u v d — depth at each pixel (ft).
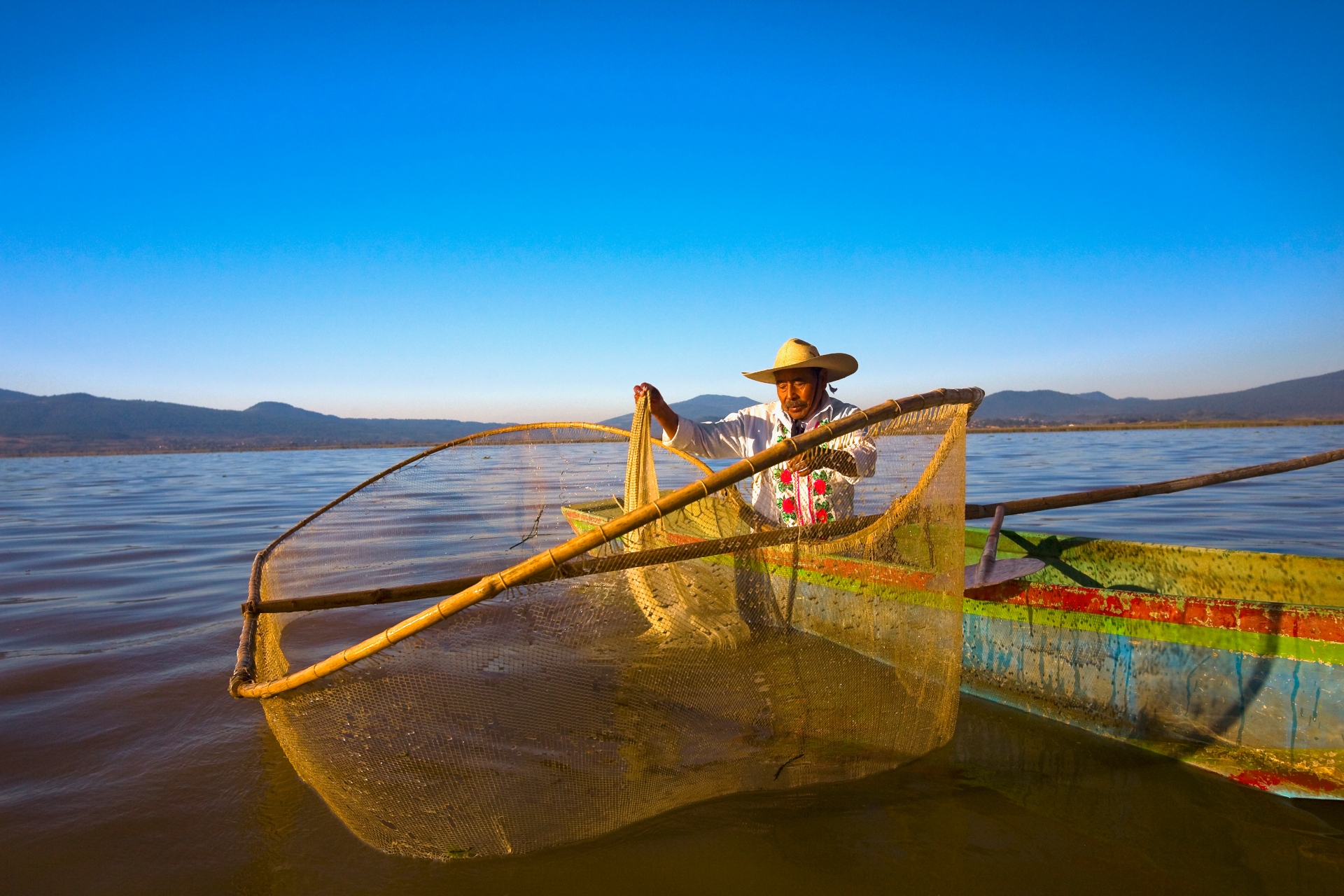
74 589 21.34
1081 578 14.44
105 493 57.26
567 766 7.88
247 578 22.71
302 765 7.91
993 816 8.41
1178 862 7.48
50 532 33.60
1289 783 8.70
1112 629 10.33
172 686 13.12
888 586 9.04
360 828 7.92
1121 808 8.55
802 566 8.64
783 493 11.30
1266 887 7.07
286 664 11.26
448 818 7.65
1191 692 9.59
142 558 26.50
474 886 7.32
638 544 10.90
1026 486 44.32
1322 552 22.80
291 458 148.05
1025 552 15.38
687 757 8.35
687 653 8.24
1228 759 9.22
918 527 9.10
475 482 16.94
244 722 11.54
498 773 7.70
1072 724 10.82
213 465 116.47
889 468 9.00
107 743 10.78
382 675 7.16
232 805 9.00
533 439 16.60
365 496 15.97
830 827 8.23
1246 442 103.45
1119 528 28.04
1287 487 40.22
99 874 7.61
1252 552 12.39
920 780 9.27
